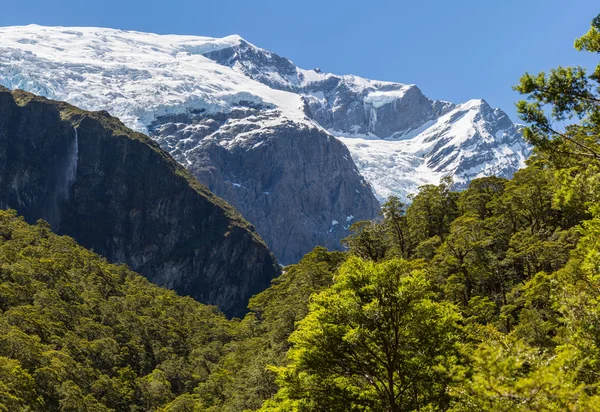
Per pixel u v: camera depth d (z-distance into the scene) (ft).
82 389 283.38
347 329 96.02
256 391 242.78
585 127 87.56
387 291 95.09
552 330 153.17
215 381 329.31
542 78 88.74
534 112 89.81
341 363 98.63
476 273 222.07
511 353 58.18
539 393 51.85
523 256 226.79
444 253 237.45
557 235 224.94
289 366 107.34
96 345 338.54
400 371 93.91
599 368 75.51
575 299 82.38
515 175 336.90
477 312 189.47
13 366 245.45
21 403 225.15
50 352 290.15
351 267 100.58
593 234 94.22
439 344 93.61
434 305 97.50
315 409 98.43
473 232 243.60
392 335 95.20
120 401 301.63
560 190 91.71
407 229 316.60
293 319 298.35
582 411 51.13
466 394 67.51
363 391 98.37
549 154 91.30
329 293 101.35
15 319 308.40
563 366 59.47
